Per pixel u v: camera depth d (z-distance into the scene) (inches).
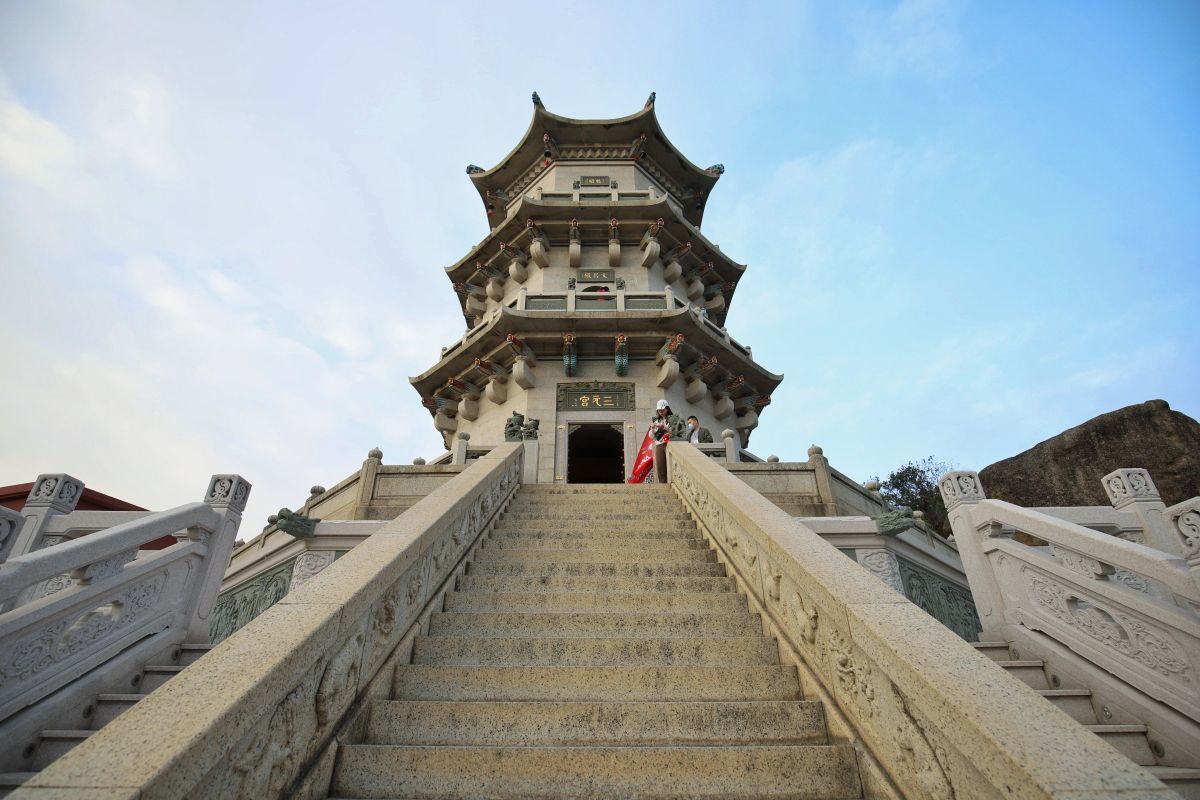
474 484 282.5
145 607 219.9
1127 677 190.9
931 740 100.7
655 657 176.9
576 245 876.0
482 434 773.9
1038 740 83.2
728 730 141.1
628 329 747.4
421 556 192.9
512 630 196.2
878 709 119.3
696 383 779.4
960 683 98.3
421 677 161.5
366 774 123.1
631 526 324.8
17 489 408.8
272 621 121.3
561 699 158.7
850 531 354.3
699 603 214.8
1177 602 188.4
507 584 233.5
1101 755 79.7
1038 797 75.9
